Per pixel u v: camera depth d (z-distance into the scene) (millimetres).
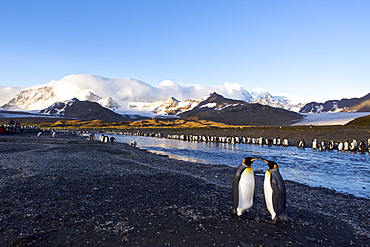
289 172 19328
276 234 6957
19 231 6441
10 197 9117
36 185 10914
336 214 9133
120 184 11984
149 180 13305
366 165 23000
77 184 11469
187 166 20312
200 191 11484
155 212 8281
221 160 27266
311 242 6574
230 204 9586
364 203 10758
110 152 28188
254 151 38188
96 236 6352
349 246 6465
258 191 12531
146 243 6094
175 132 110875
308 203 10516
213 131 103312
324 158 28688
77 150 27609
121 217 7703
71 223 7082
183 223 7434
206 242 6277
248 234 6863
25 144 32781
